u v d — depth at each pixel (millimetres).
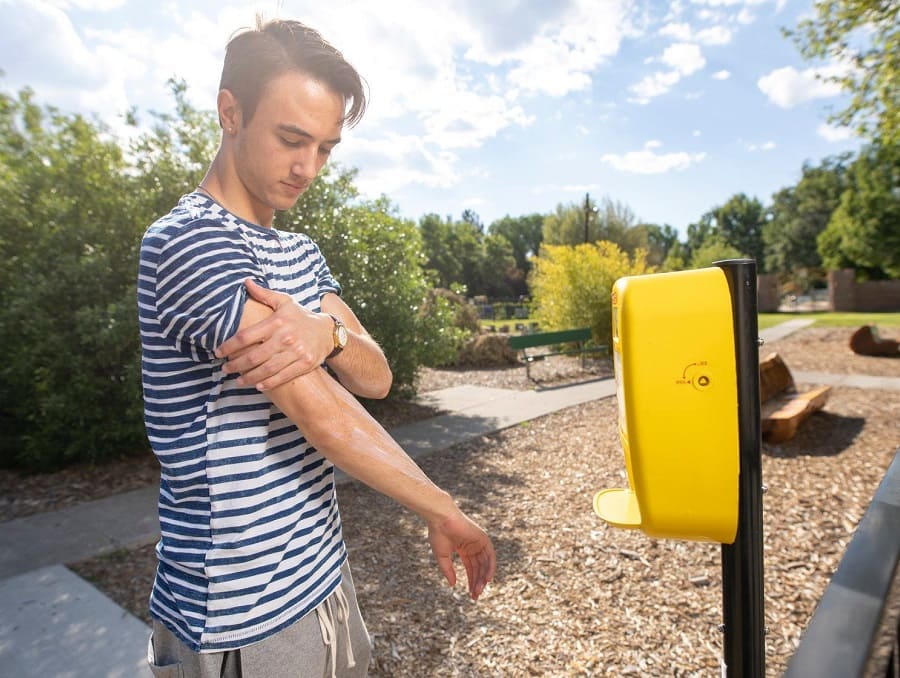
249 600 976
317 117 986
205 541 978
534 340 10547
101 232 5527
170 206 5754
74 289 5355
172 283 925
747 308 1078
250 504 978
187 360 970
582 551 3652
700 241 81750
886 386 8531
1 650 2736
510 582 3311
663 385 1090
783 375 6867
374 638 2809
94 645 2762
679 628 2818
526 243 88500
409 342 7633
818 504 4203
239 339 877
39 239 5594
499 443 6316
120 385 5406
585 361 12438
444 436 6547
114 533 4047
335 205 7141
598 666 2561
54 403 5141
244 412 984
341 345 1018
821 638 619
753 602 1131
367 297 7223
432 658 2656
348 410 943
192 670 1026
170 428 985
